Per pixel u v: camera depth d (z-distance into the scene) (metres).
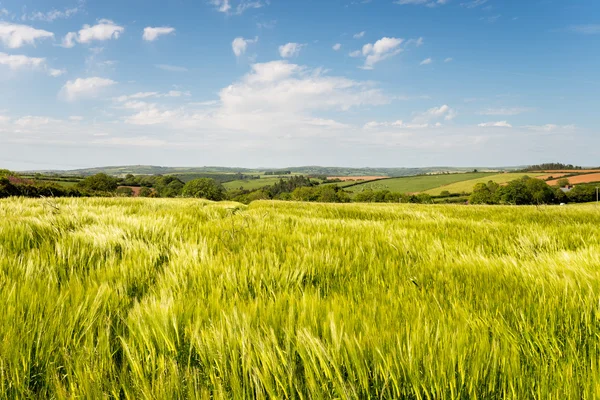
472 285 2.44
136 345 1.57
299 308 1.88
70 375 1.33
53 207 5.37
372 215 8.30
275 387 1.35
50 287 2.10
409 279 2.53
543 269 2.62
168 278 2.42
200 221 5.50
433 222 5.84
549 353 1.50
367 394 1.29
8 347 1.40
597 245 3.62
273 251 3.24
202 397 1.25
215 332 1.52
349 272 2.79
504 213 8.61
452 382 1.30
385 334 1.54
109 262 2.78
